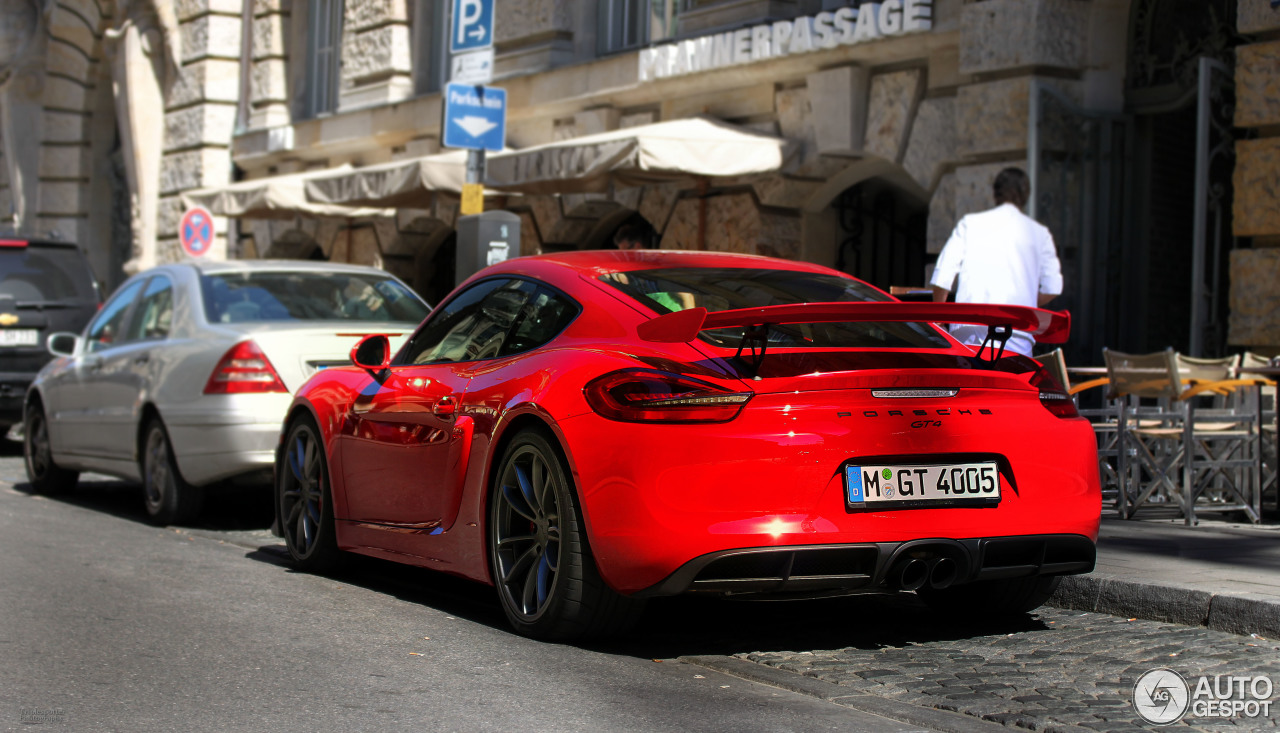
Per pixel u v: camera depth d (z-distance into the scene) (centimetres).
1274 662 472
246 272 907
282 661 475
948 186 1224
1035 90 1104
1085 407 1113
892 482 467
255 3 2409
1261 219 966
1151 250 1162
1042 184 1111
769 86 1423
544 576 510
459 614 568
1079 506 494
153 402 852
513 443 520
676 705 419
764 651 496
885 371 472
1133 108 1155
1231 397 873
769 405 461
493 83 1798
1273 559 621
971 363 510
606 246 1769
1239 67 979
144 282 974
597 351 502
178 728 389
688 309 479
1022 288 809
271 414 800
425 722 397
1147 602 552
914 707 419
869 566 465
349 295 905
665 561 456
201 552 740
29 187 3162
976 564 473
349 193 1574
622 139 1223
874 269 1474
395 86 2050
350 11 2138
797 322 463
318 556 670
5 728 387
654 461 459
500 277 597
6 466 1316
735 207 1449
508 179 1350
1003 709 412
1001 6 1145
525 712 409
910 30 1228
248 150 2403
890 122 1295
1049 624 548
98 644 500
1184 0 1113
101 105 3139
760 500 455
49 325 1443
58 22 3019
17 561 691
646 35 1642
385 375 637
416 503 591
